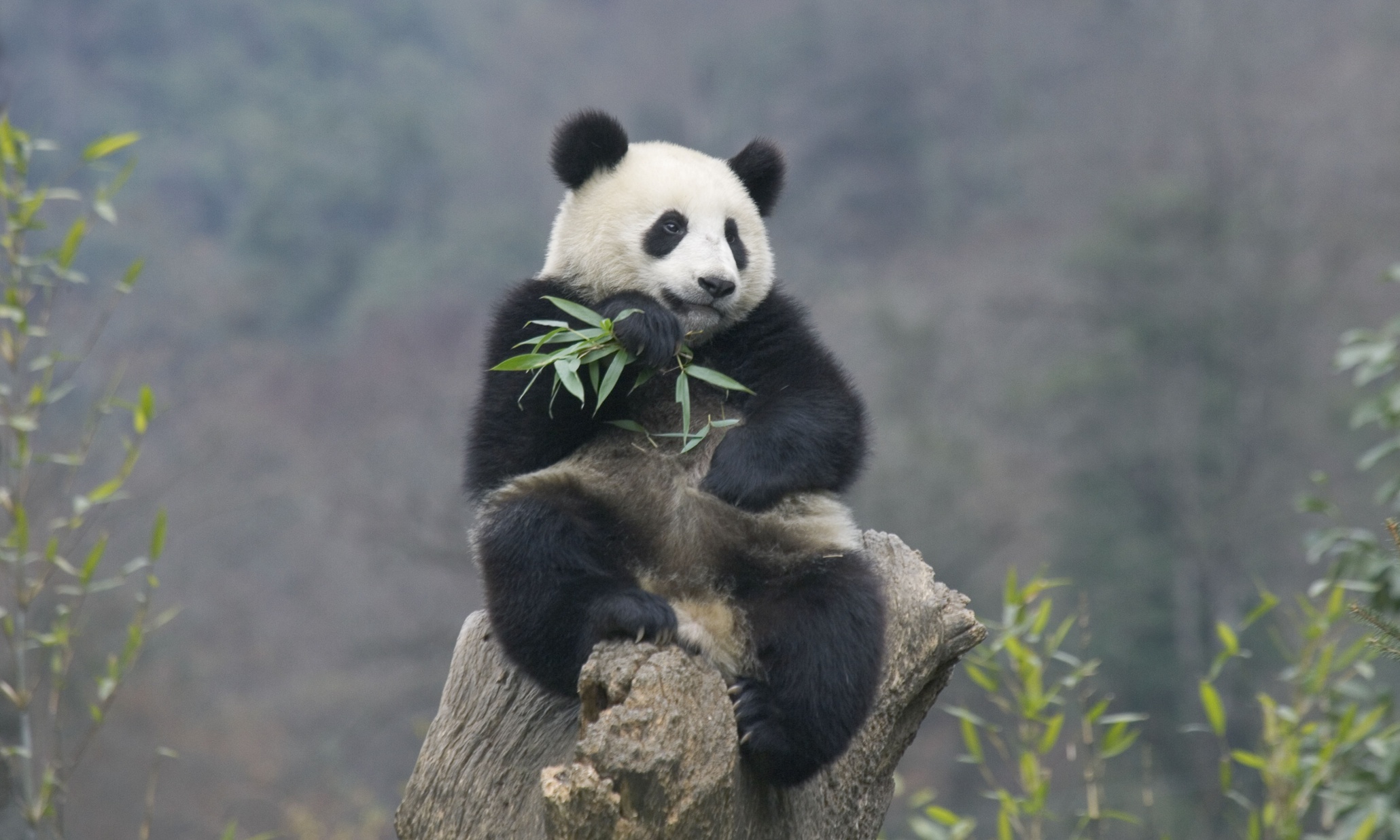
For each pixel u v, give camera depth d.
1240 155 30.66
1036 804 6.52
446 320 35.78
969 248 37.38
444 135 49.03
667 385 5.15
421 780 4.77
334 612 26.27
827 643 4.50
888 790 4.81
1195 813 17.08
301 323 39.59
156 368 27.02
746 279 5.43
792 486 4.79
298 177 44.47
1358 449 24.55
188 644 24.84
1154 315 27.41
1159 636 23.41
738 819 4.33
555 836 3.79
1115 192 30.31
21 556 6.81
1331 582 6.96
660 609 4.35
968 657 6.99
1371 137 30.88
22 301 6.79
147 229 33.25
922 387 29.08
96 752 16.66
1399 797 6.56
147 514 21.45
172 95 49.72
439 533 24.05
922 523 23.88
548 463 5.07
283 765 21.70
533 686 4.77
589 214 5.49
